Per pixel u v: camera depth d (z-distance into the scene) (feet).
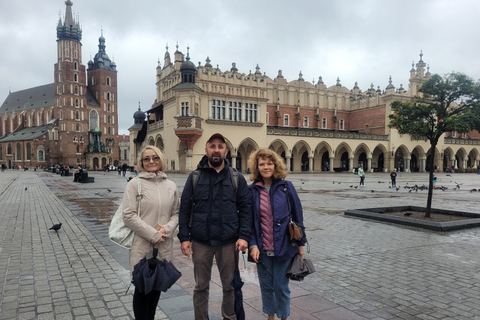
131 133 200.54
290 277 11.09
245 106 150.30
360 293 15.06
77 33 314.55
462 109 33.73
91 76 347.97
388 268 18.70
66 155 303.07
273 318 11.69
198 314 11.27
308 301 14.12
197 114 132.05
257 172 12.00
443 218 33.81
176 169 137.28
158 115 167.53
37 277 17.21
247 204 11.28
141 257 10.86
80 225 31.30
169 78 158.92
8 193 63.16
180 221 11.26
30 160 313.32
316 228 30.04
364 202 49.11
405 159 190.70
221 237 10.90
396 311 13.19
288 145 160.76
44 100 363.35
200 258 11.10
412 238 26.13
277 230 11.21
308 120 189.57
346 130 203.31
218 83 143.54
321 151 186.50
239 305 11.03
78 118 313.12
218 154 11.02
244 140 148.77
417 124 34.24
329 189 71.87
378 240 25.49
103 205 45.27
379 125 187.21
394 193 63.62
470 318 12.64
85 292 15.21
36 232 28.25
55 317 12.70
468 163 241.96
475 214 33.22
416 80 184.03
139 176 11.35
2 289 15.56
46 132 316.40
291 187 11.80
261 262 11.39
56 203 47.44
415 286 15.93
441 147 201.57
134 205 10.78
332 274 17.67
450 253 21.83
